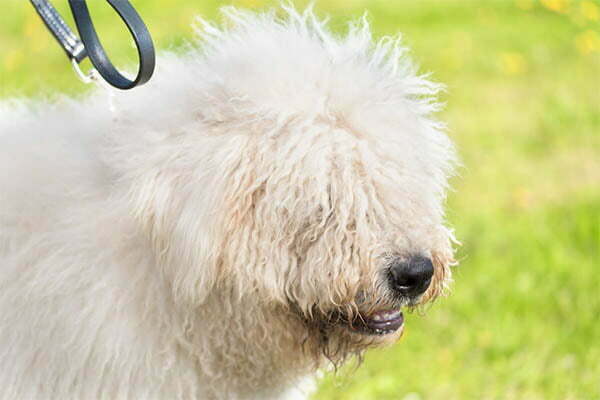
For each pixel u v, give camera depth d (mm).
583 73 13445
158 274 4207
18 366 4219
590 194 9680
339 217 4090
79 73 4656
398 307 4246
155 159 4105
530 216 9062
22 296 4215
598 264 8023
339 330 4344
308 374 4613
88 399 4203
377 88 4324
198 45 4758
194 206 4027
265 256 4109
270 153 4094
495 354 6785
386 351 6805
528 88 12922
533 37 14930
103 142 4398
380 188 4148
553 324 7164
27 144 4484
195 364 4359
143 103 4344
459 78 13211
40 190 4324
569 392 6371
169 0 15961
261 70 4258
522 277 7762
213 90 4219
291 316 4301
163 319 4230
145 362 4234
